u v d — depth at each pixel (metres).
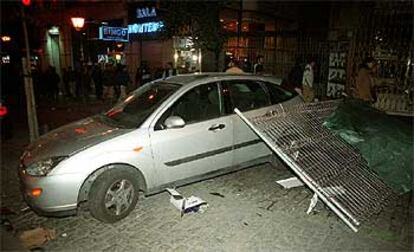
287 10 19.08
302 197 4.88
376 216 4.32
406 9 9.59
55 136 4.44
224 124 4.89
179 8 9.31
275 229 4.00
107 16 18.84
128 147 4.07
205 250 3.57
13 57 16.94
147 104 4.74
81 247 3.62
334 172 4.52
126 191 4.13
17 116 11.34
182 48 14.56
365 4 12.09
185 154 4.54
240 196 4.90
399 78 9.43
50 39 21.17
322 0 17.50
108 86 15.65
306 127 5.06
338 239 3.81
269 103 5.48
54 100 15.80
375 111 5.90
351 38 10.39
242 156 5.18
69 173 3.75
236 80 5.27
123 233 3.89
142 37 16.27
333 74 11.44
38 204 3.77
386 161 4.94
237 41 13.30
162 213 4.36
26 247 3.61
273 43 12.73
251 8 17.03
